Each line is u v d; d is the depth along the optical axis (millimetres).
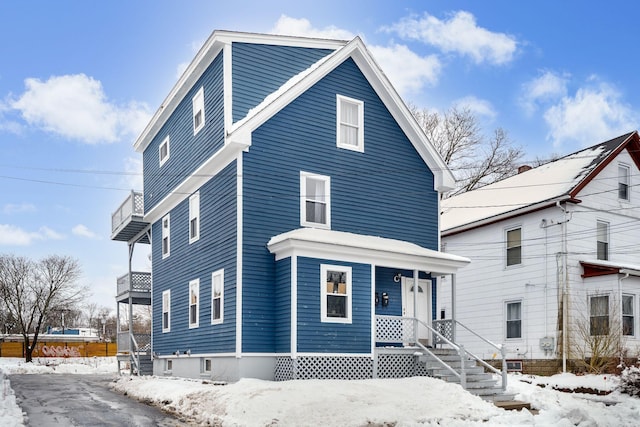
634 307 21094
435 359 16781
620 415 13125
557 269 21750
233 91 17953
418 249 18578
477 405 13211
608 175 23219
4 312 51812
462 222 26328
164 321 22547
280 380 16062
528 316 22766
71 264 52688
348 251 16531
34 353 49000
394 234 19594
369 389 13594
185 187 20656
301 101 18328
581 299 21406
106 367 36938
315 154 18344
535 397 15359
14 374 28000
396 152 20234
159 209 23469
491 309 24562
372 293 16938
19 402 14562
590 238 22250
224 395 13328
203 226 19188
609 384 17688
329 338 16078
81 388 18578
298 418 11398
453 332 18312
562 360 21000
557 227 22031
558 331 21297
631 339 20781
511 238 24188
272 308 16672
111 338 72375
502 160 42438
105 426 11180
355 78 19766
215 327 17625
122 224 26031
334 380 14781
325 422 11219
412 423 11305
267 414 11641
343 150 19000
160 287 23359
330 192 18453
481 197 28750
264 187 17188
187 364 19750
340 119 19203
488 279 24906
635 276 21109
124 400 15328
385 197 19641
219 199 18016
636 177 24094
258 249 16766
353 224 18750
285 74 19219
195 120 20344
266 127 17484
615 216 23094
